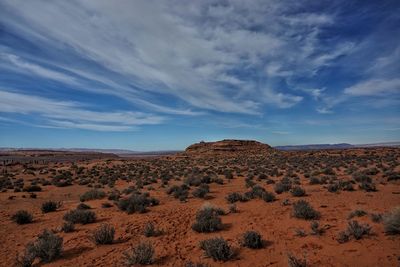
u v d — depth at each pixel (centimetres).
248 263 705
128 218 1306
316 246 769
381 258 652
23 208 1753
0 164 6788
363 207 1186
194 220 1200
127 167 5844
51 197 2277
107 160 8400
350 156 6475
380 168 3356
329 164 4331
